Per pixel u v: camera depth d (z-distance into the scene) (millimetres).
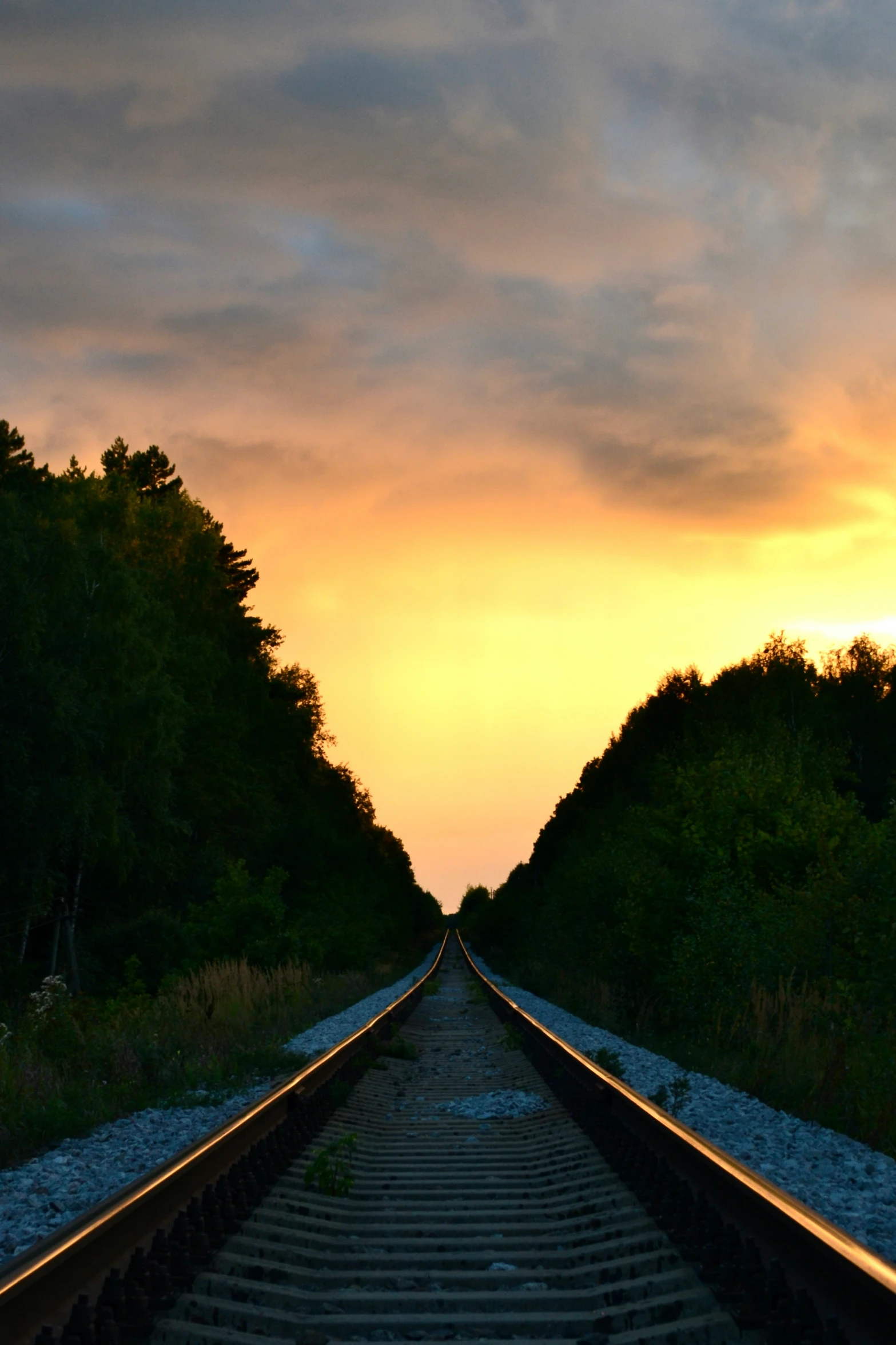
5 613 32875
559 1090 11219
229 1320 4426
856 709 67688
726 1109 10203
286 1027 19172
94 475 54344
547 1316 4453
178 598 51406
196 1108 10883
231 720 49250
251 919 29203
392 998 29828
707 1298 4492
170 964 33688
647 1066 13812
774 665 65438
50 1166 8070
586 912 27281
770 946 15422
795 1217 4281
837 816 19031
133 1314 4242
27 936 36688
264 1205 6289
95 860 36406
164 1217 5387
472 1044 18250
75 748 33656
